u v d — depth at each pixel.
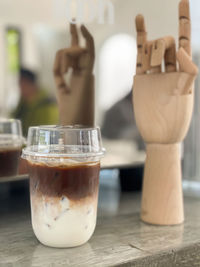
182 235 0.60
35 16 0.80
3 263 0.52
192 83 0.60
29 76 0.81
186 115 0.61
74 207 0.54
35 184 0.55
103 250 0.55
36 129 0.56
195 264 0.58
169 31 0.84
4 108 0.81
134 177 0.84
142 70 0.62
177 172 0.64
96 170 0.56
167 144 0.63
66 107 0.75
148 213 0.65
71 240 0.55
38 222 0.56
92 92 0.77
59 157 0.53
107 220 0.67
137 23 0.62
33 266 0.51
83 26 0.75
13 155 0.67
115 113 0.82
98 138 0.57
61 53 0.75
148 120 0.62
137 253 0.54
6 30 0.80
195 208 0.73
